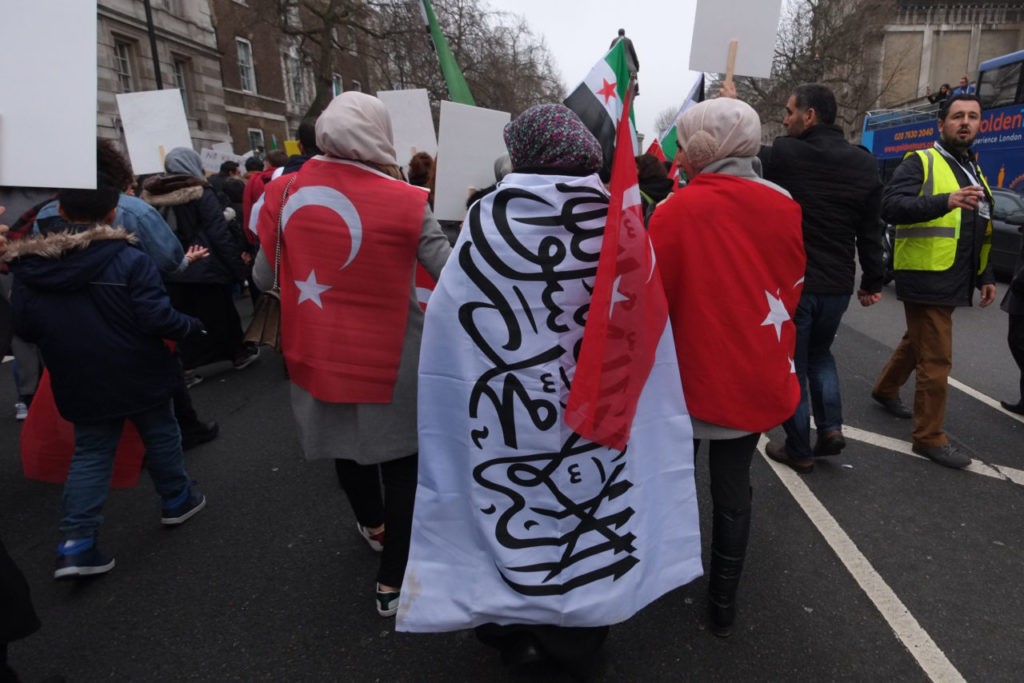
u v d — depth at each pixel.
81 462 2.55
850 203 3.03
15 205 3.51
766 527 2.89
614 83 3.70
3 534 3.00
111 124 18.38
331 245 2.07
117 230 2.50
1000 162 12.55
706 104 2.11
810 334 3.30
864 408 4.37
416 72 22.69
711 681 2.00
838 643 2.16
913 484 3.26
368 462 2.15
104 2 18.14
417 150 5.52
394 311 2.11
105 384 2.48
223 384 5.19
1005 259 9.38
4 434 4.23
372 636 2.24
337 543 2.84
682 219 2.01
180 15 21.91
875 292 3.29
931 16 38.62
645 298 1.70
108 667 2.13
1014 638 2.17
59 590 2.54
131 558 2.75
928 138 15.18
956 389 4.77
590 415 1.62
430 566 1.76
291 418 4.39
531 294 1.66
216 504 3.21
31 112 1.70
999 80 12.59
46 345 2.42
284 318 2.16
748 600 2.39
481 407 1.69
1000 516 2.94
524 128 1.67
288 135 29.47
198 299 5.00
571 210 1.65
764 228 2.00
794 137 3.14
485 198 1.65
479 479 1.70
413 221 2.05
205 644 2.22
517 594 1.68
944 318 3.38
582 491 1.71
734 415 2.04
